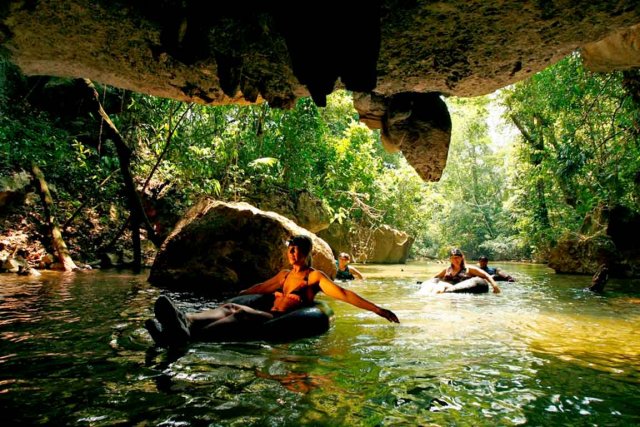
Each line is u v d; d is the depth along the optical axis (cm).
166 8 237
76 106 974
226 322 314
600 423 178
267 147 1162
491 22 251
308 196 1199
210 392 202
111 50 301
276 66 295
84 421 167
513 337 334
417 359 268
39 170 819
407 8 232
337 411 184
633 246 991
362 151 1448
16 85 933
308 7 194
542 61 312
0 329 318
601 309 484
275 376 229
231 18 234
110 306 422
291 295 373
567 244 1126
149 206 932
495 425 175
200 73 327
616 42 316
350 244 1454
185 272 599
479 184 2703
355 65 203
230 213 629
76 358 251
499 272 877
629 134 866
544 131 1242
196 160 923
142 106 951
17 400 187
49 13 255
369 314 435
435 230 2480
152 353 265
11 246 728
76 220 877
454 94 383
